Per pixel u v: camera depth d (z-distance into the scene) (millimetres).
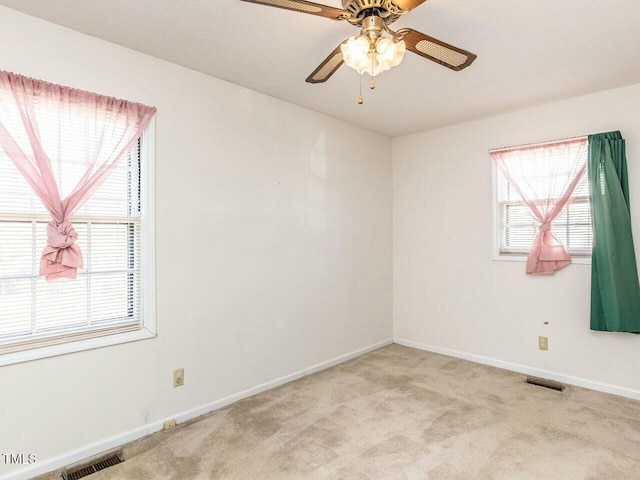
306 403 2734
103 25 2010
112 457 2086
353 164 3785
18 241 1928
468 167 3678
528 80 2699
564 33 2078
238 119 2809
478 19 1942
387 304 4215
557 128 3127
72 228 2025
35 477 1907
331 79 2678
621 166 2803
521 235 3393
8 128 1856
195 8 1855
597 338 2969
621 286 2760
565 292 3117
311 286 3367
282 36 2121
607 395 2859
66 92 2010
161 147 2393
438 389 2977
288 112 3160
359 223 3857
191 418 2512
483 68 2504
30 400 1914
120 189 2289
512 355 3406
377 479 1881
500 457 2055
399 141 4234
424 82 2730
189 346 2525
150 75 2350
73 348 2041
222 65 2482
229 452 2119
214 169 2666
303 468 1972
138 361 2291
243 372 2838
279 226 3100
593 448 2137
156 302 2365
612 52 2297
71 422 2037
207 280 2625
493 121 3496
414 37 1591
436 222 3920
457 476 1900
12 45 1870
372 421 2461
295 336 3223
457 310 3768
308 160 3334
